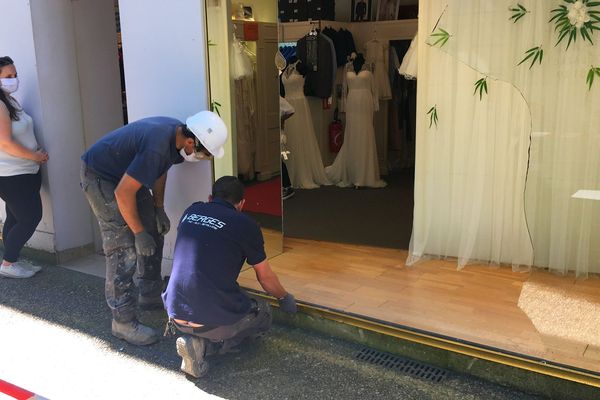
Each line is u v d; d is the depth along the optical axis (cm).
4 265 412
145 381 280
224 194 287
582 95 335
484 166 374
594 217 347
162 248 356
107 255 311
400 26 625
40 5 407
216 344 289
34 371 291
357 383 273
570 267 360
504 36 338
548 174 360
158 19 360
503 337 280
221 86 364
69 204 443
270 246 414
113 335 326
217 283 270
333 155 668
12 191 396
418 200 393
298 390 268
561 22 324
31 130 411
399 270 384
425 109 379
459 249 389
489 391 262
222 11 360
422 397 260
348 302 328
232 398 264
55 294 386
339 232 477
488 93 361
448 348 278
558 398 252
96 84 446
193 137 298
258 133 395
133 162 284
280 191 418
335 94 652
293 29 619
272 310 335
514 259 376
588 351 263
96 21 441
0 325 342
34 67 411
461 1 340
